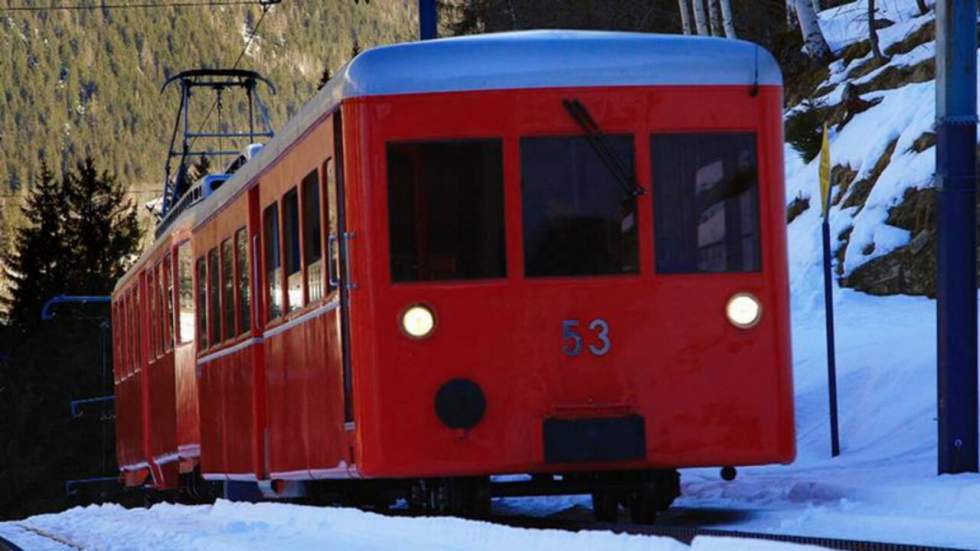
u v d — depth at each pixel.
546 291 11.83
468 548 9.77
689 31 40.94
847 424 18.38
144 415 26.80
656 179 11.89
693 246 11.91
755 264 11.92
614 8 54.75
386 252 11.91
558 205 11.89
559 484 12.30
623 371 11.78
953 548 8.27
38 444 94.44
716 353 11.84
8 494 92.25
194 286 21.02
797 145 32.69
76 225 108.62
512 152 11.89
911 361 19.50
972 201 13.48
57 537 17.58
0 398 96.12
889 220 27.70
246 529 13.94
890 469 14.52
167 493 27.61
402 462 11.78
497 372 11.80
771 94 12.02
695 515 12.59
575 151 11.92
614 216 11.88
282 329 15.16
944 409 13.45
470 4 60.31
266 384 16.17
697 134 11.94
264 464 16.62
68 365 97.50
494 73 11.92
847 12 40.69
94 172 110.50
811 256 29.14
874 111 31.09
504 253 11.87
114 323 32.28
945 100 13.52
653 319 11.83
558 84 11.91
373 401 11.85
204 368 20.25
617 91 11.91
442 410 11.77
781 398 11.89
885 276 26.91
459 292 11.85
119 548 13.67
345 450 12.47
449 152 11.93
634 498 12.60
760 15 47.81
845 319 25.59
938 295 13.55
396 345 11.85
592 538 8.85
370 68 12.00
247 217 16.88
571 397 11.78
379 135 11.95
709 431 11.80
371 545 10.80
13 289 104.94
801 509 12.12
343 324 12.34
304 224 13.96
